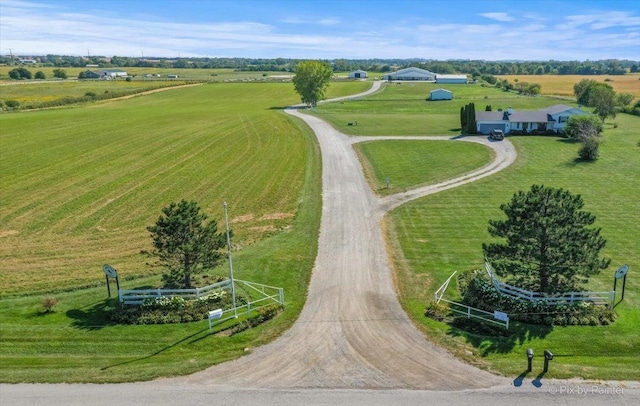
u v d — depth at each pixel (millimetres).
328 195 46625
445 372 20266
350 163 58844
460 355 21422
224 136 75500
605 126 85312
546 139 72188
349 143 70375
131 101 137125
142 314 24781
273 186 49656
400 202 44312
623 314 24703
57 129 82000
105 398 18828
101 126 85500
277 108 114812
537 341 22422
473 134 76375
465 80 190000
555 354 21438
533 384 19422
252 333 23391
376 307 25812
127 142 71062
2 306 26250
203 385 19625
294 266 31094
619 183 49312
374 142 70938
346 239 35688
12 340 22766
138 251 34094
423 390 19172
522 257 25234
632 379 19656
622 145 67750
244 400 18719
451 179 51812
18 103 118375
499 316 23328
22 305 26344
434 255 32750
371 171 55281
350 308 25719
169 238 26188
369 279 29172
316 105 119125
